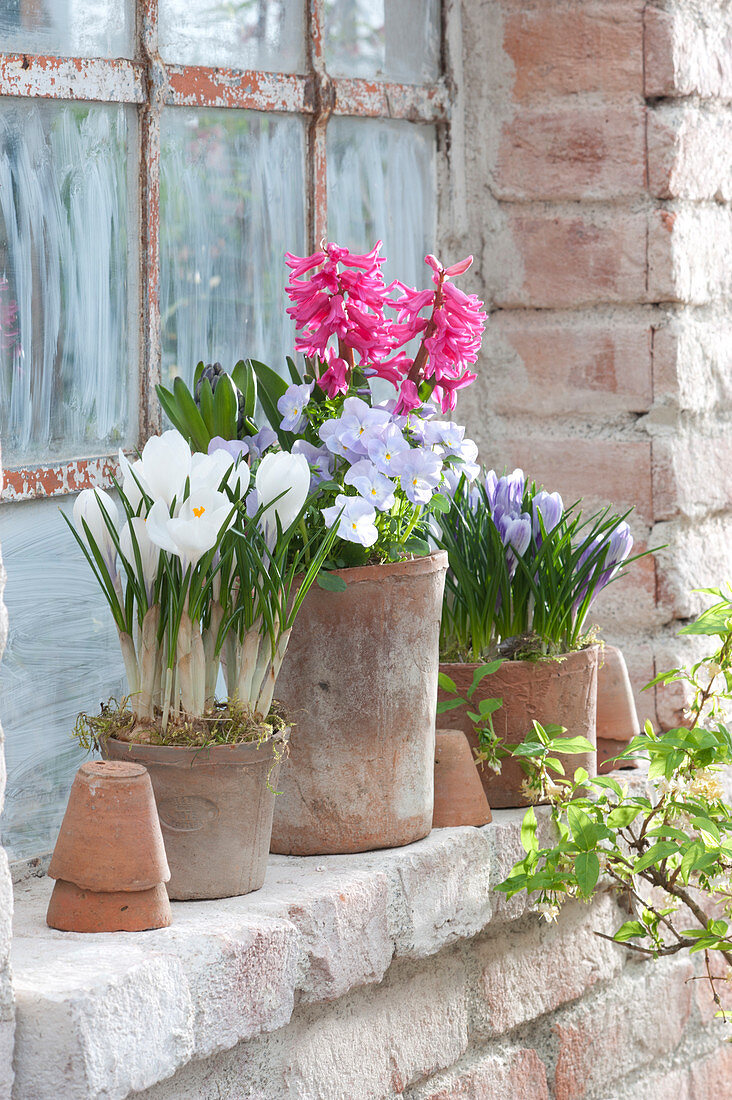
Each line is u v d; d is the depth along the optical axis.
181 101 1.42
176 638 1.14
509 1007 1.51
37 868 1.27
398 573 1.26
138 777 1.09
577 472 1.80
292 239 1.59
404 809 1.32
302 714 1.28
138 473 1.20
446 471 1.47
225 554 1.14
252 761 1.16
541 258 1.80
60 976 0.99
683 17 1.74
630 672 1.78
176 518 1.09
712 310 1.84
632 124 1.73
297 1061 1.22
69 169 1.31
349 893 1.22
